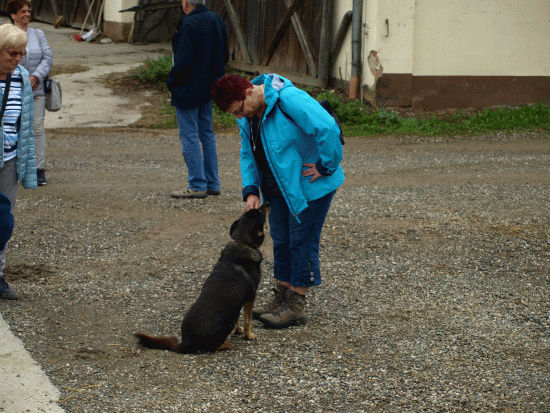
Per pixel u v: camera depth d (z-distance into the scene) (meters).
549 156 9.12
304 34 13.29
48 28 22.34
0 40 3.68
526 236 5.51
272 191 3.87
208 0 16.08
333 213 6.33
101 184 7.43
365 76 12.02
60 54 16.67
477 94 12.38
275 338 3.79
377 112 11.53
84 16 21.50
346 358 3.50
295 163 3.60
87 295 4.34
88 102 12.26
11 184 4.12
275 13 13.91
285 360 3.49
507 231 5.66
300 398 3.08
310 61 13.20
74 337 3.72
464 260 5.01
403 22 11.58
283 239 3.95
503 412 2.93
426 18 11.80
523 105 12.53
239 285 3.53
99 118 11.34
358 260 5.05
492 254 5.13
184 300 4.30
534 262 4.94
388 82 11.85
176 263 4.98
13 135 4.01
